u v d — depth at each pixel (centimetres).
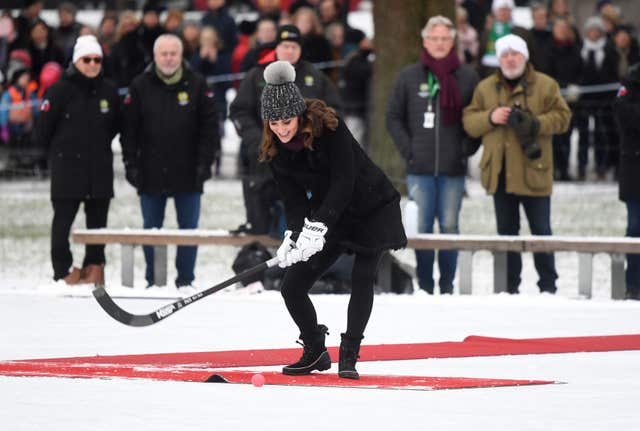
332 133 1477
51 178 2517
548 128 2416
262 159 1502
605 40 4109
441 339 1898
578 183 4047
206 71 4375
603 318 2120
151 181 2533
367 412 1323
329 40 4200
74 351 1775
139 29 4081
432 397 1416
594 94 4081
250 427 1243
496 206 2505
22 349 1792
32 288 2523
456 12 3972
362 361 1700
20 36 4362
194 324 2031
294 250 1473
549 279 2486
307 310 1552
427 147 2494
